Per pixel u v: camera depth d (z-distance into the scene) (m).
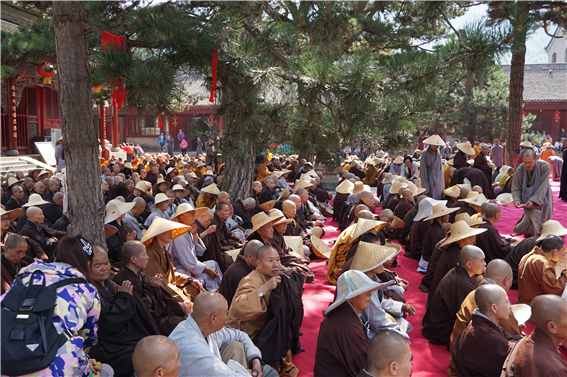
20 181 11.06
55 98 24.66
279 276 3.99
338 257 6.08
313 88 6.34
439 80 6.74
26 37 12.52
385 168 16.06
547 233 5.37
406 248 7.91
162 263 4.90
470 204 7.61
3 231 5.75
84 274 3.29
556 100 38.47
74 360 2.64
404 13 11.54
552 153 18.00
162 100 5.33
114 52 5.07
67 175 4.62
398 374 2.50
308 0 6.82
